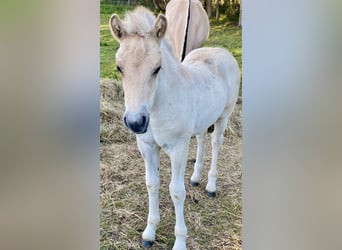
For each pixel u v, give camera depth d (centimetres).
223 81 172
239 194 185
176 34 187
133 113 112
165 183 194
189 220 176
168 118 133
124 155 197
